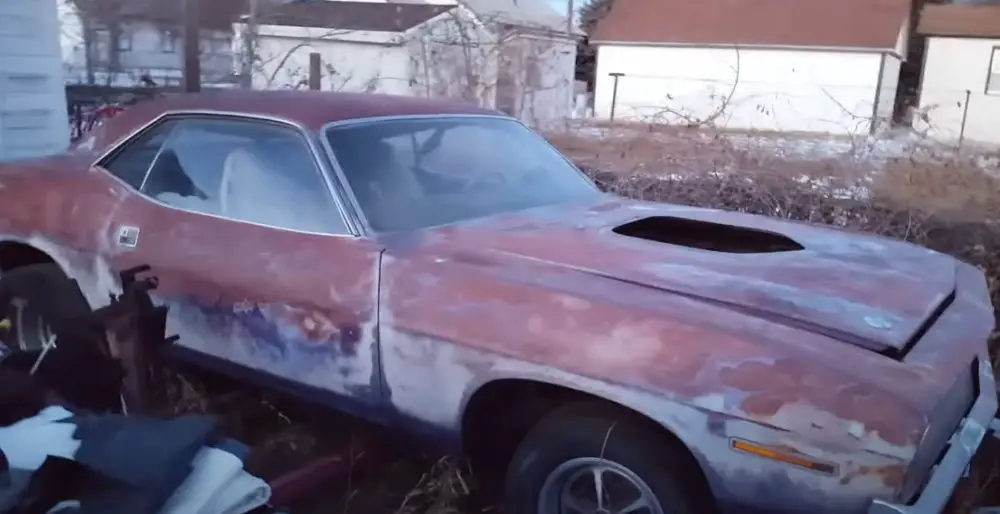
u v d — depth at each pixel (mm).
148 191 3639
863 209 6352
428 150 3633
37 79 8141
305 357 3094
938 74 27734
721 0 28984
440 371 2750
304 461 3234
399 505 3189
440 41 15359
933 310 2650
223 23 22203
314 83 11984
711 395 2279
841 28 26844
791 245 3348
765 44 27172
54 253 3818
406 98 4074
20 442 2143
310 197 3209
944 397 2227
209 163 3531
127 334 2914
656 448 2420
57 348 2873
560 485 2619
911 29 29125
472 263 2840
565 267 2811
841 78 26656
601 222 3398
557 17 23875
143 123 3779
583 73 35281
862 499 2143
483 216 3424
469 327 2678
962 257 5730
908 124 12219
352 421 3246
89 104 13898
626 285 2670
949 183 6863
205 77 20000
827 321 2438
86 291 3748
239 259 3242
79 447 2133
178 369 3525
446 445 2852
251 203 3334
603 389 2420
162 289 3461
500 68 15516
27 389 2457
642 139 8648
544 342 2535
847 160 7551
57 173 3900
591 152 8516
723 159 7391
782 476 2213
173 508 2076
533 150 4137
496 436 2887
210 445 2287
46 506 2043
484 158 3816
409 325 2799
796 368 2234
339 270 2998
